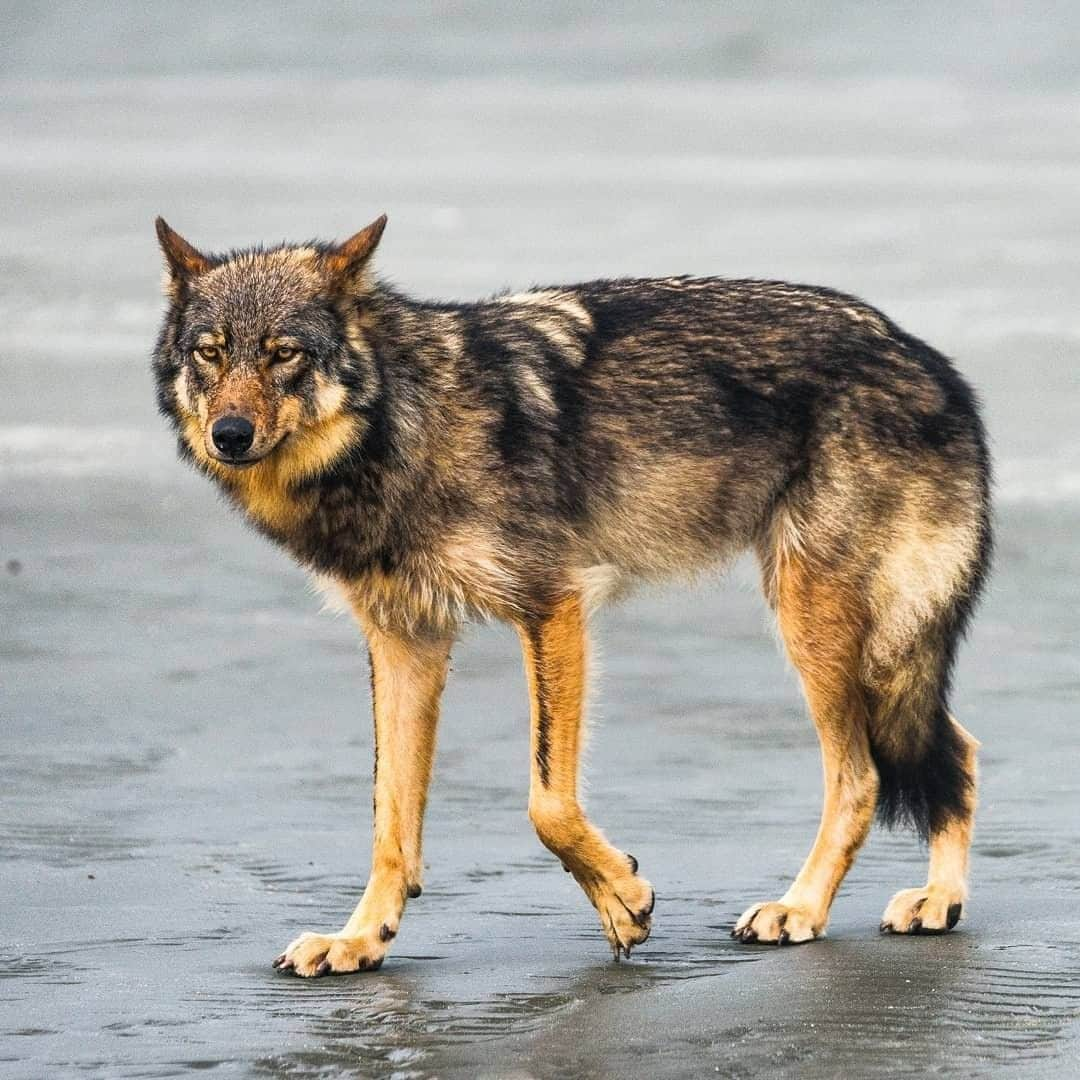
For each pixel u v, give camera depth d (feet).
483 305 49.03
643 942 43.45
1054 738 63.00
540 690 45.27
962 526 48.62
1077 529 90.33
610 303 49.49
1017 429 106.73
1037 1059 34.63
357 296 45.21
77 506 96.27
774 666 73.15
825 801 47.80
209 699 67.92
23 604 79.87
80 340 132.05
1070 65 415.03
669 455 48.39
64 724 64.49
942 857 46.47
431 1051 35.99
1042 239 171.12
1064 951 42.16
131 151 263.49
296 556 47.11
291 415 43.80
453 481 45.11
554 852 43.98
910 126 296.10
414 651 46.65
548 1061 35.17
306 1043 36.68
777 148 265.13
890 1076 33.88
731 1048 35.50
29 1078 34.96
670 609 81.87
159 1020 38.32
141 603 80.48
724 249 166.20
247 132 296.10
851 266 157.07
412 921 46.65
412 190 212.84
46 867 50.37
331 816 55.52
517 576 45.42
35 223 184.96
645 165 241.96
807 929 44.52
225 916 46.50
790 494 48.60
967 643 75.05
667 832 54.08
